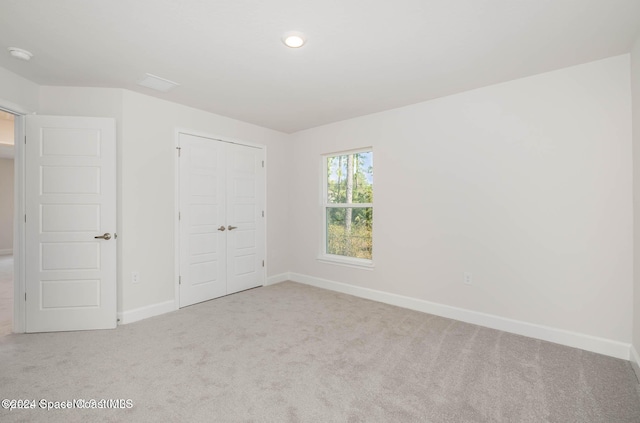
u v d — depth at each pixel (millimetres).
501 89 2881
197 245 3693
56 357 2326
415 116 3453
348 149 4105
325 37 2127
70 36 2115
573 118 2533
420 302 3416
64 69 2615
